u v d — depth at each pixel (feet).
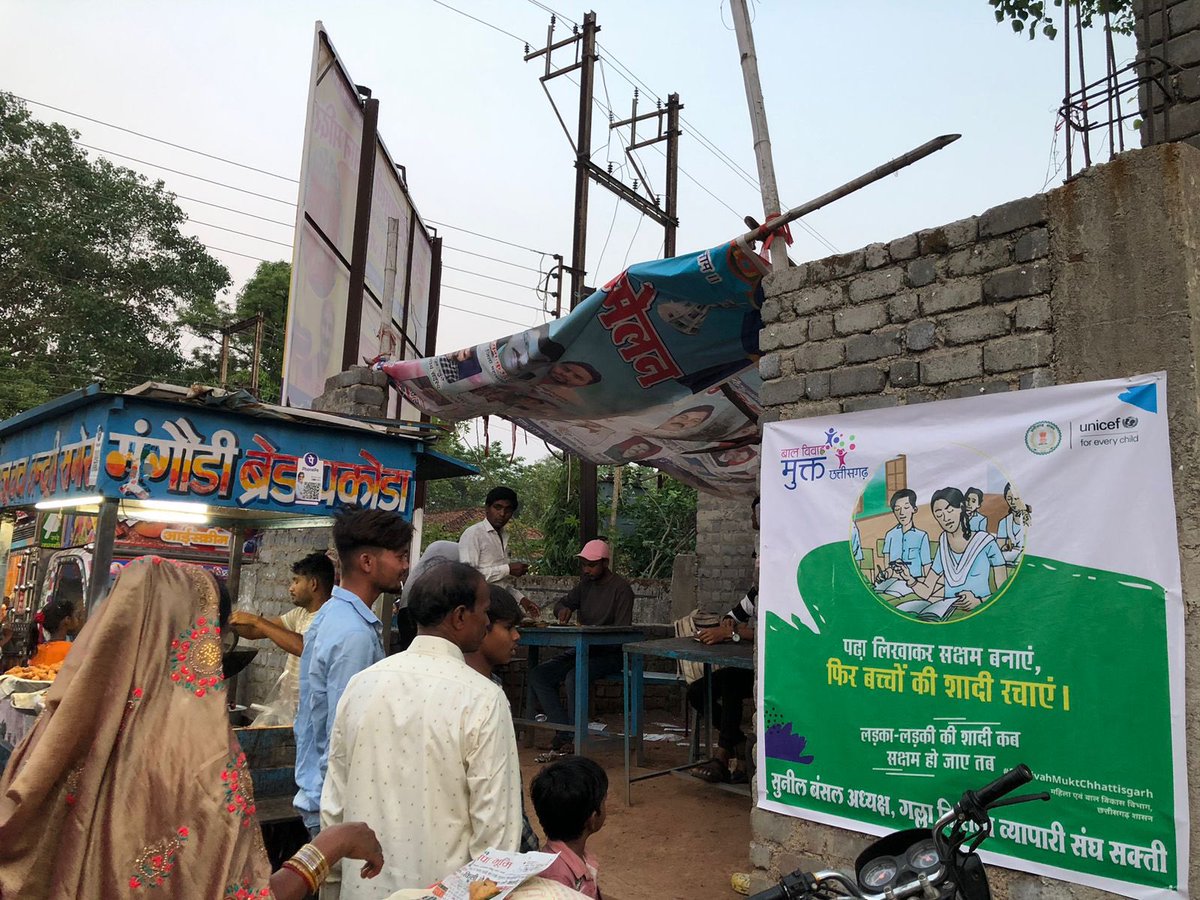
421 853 6.92
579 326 16.70
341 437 15.53
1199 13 13.67
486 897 5.61
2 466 17.33
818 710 12.23
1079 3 11.89
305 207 24.22
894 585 11.62
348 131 28.04
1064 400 10.32
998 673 10.49
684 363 18.13
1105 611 9.72
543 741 26.20
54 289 75.72
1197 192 9.95
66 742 4.52
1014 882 10.19
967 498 11.03
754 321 16.20
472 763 7.03
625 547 47.91
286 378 23.62
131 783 4.63
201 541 22.88
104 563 13.08
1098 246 10.28
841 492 12.39
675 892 13.82
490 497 23.40
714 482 28.50
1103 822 9.53
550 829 7.98
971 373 11.32
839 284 12.98
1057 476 10.27
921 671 11.20
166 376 80.53
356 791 7.21
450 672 7.42
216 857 4.64
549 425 23.06
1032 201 10.93
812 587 12.54
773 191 14.25
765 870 12.64
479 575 7.99
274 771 12.25
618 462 26.78
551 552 47.73
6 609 22.56
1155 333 9.73
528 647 25.82
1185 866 8.94
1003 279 11.12
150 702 4.82
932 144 11.34
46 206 76.95
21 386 65.98
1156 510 9.48
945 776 10.82
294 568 12.96
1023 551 10.45
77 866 4.42
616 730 27.40
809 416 13.08
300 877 5.48
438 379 19.81
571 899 5.77
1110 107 11.57
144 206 82.17
